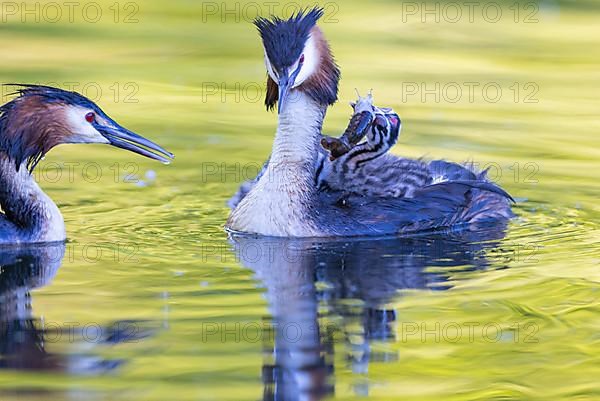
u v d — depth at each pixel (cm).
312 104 1417
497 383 977
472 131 1917
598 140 1878
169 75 2270
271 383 951
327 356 1016
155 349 1013
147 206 1535
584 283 1212
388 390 965
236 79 2255
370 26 2694
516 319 1104
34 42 2470
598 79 2302
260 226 1400
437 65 2366
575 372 999
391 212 1423
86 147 1825
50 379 954
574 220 1495
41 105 1403
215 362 993
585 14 2873
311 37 1420
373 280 1220
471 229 1449
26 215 1358
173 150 1791
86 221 1457
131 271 1242
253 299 1151
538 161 1755
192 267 1260
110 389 935
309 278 1223
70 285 1191
